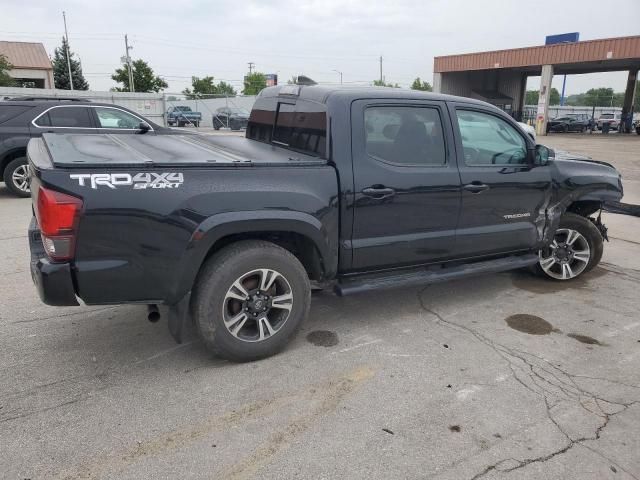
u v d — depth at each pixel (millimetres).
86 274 2914
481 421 2924
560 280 5270
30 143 3777
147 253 3014
